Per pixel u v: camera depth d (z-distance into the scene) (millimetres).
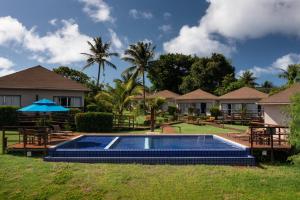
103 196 9695
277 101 17109
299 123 11539
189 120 40469
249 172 11609
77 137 19203
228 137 19266
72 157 13344
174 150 13555
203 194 9641
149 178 10828
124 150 13586
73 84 34812
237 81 66750
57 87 32969
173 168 12031
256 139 15586
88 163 12883
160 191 9859
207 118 41750
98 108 32875
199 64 73812
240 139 18062
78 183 10492
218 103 49969
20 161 12836
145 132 25859
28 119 27062
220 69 72562
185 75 79625
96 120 25453
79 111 29859
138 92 34062
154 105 26234
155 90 80500
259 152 13891
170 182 10477
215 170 11789
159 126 31656
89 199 9570
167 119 40844
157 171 11586
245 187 10102
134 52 58188
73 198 9656
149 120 32156
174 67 79625
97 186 10250
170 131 26250
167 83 79125
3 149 14492
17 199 9711
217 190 9875
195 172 11492
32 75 33781
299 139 11492
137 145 17344
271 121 18609
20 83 31750
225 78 69375
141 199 9438
